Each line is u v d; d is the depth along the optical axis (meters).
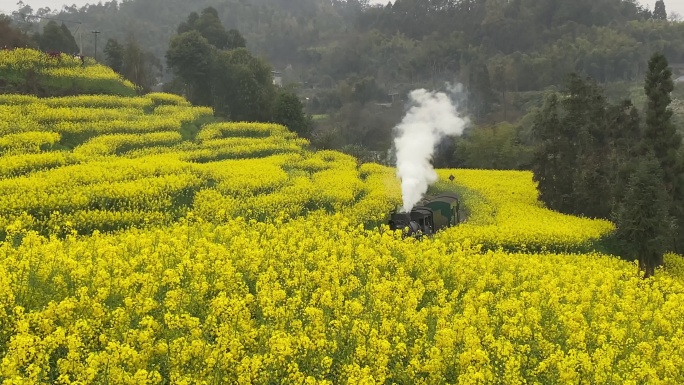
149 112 51.59
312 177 37.34
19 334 9.59
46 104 45.19
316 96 114.50
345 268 15.86
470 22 157.38
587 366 11.34
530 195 42.59
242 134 50.88
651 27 146.38
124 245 16.55
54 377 9.94
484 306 14.46
